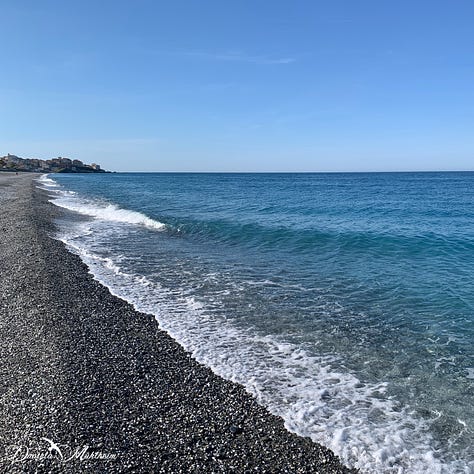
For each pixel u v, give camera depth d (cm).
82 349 895
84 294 1277
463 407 712
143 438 612
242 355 901
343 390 767
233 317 1122
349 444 618
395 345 945
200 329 1041
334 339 981
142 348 919
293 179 13450
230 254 1919
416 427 660
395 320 1081
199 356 892
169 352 906
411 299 1224
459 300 1195
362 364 862
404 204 4081
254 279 1481
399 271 1518
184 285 1418
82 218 3219
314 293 1309
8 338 943
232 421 665
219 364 858
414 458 591
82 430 617
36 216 2864
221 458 579
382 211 3444
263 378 804
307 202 4347
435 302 1192
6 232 2273
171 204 4281
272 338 989
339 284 1393
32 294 1245
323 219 2884
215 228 2547
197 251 2000
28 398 697
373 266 1606
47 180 9950
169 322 1081
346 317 1109
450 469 570
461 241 1989
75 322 1047
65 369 797
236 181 11869
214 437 624
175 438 616
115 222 3039
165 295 1310
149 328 1038
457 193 5912
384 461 585
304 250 1944
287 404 719
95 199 5025
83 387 738
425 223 2675
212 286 1404
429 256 1741
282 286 1388
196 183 10444
